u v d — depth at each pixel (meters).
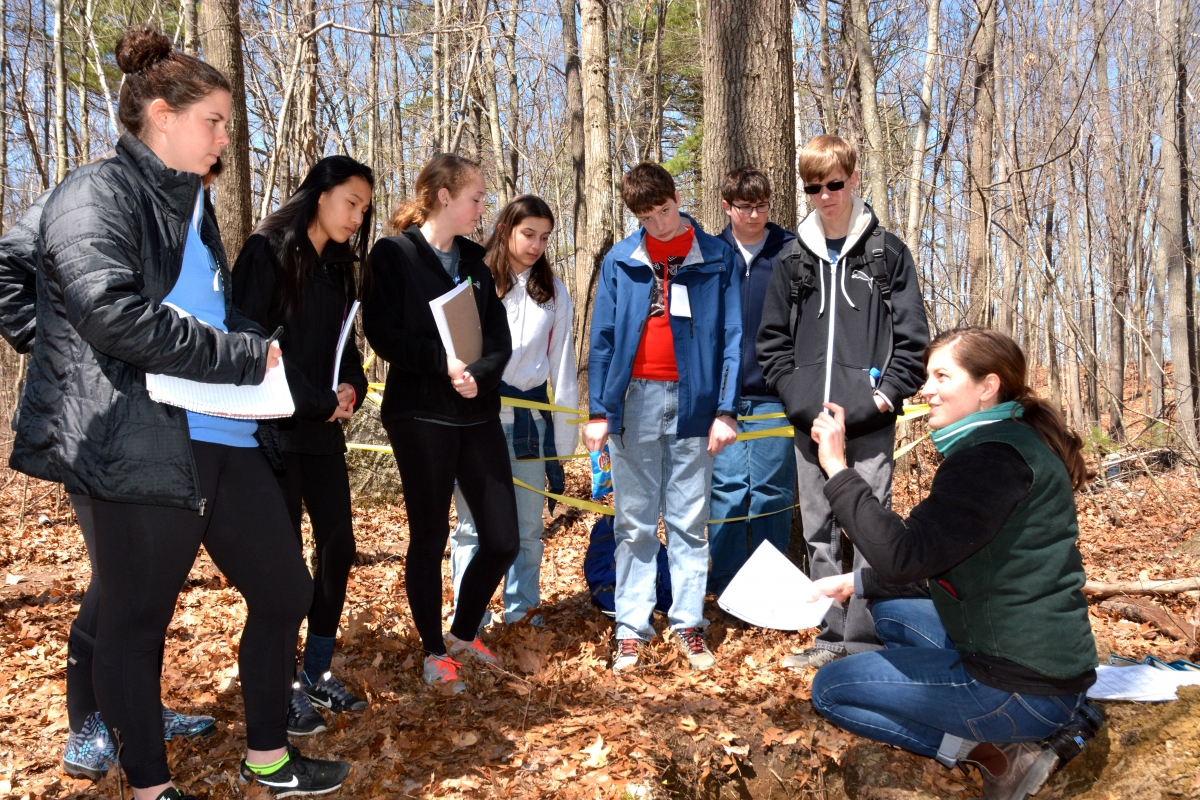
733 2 4.57
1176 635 3.86
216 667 3.42
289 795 2.40
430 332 3.07
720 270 3.56
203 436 2.12
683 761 2.78
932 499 2.31
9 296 2.21
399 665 3.38
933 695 2.45
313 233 2.72
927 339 3.29
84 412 1.91
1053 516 2.29
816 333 3.43
